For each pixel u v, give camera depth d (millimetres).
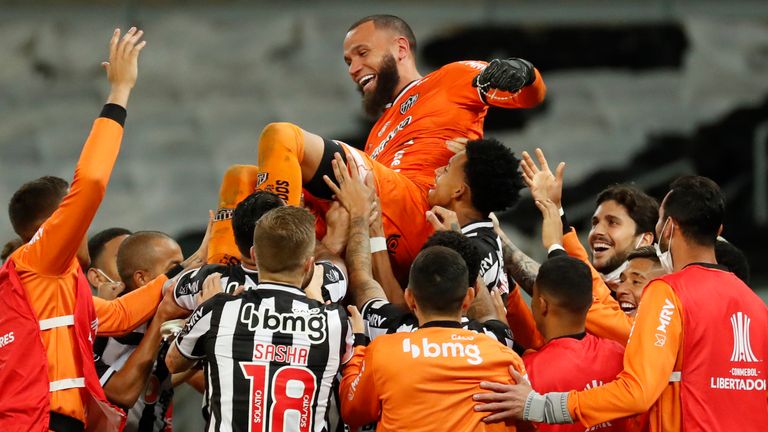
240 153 52938
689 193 15312
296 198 16609
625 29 51938
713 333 14773
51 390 14836
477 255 15398
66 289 15234
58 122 54406
